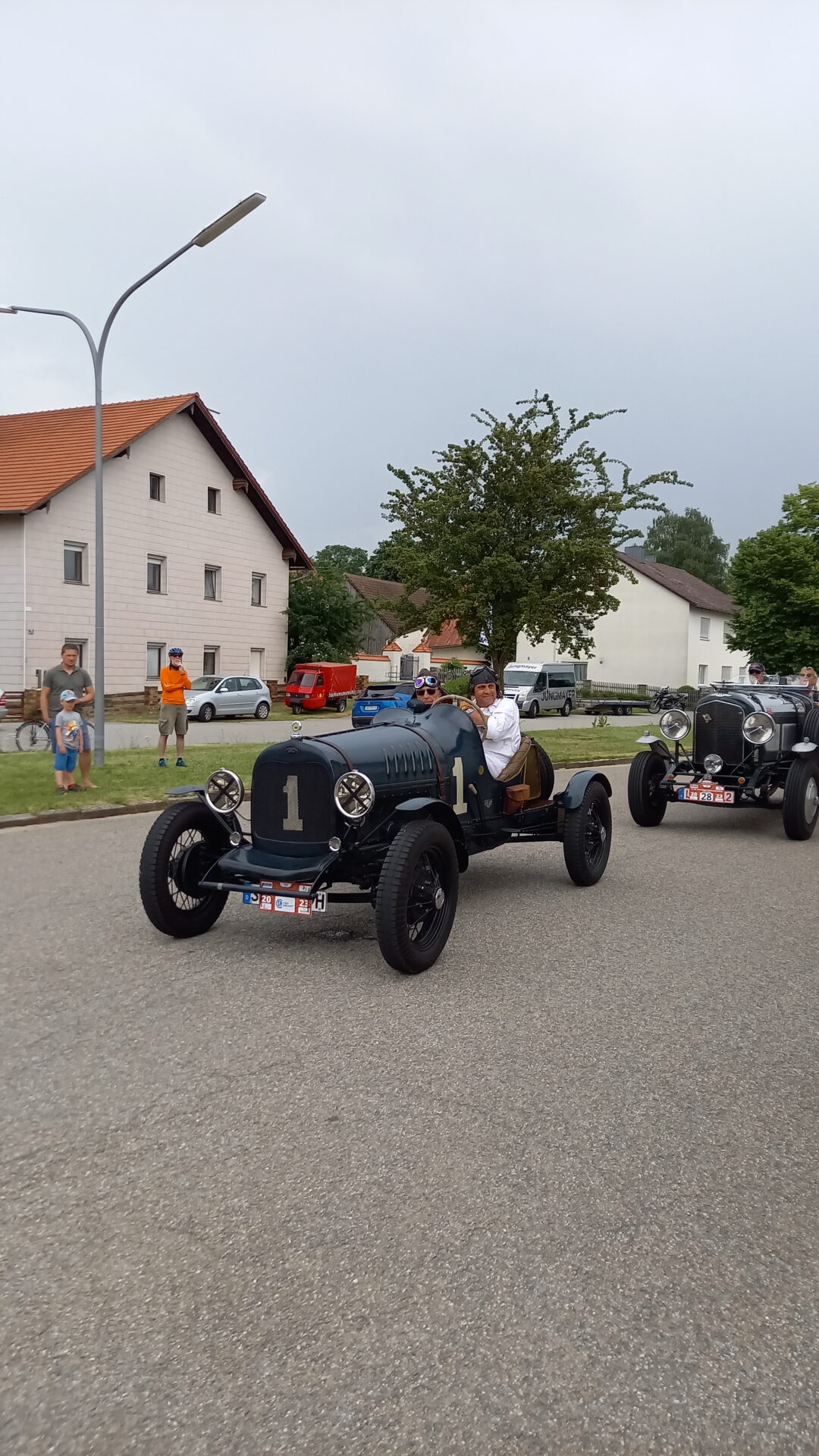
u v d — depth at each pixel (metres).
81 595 30.80
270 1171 3.37
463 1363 2.46
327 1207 3.14
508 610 20.09
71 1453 2.18
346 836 5.79
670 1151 3.56
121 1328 2.57
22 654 28.98
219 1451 2.19
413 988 5.36
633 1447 2.21
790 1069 4.34
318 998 5.17
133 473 32.62
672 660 53.34
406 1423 2.27
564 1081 4.16
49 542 29.66
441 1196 3.22
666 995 5.32
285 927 6.65
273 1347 2.50
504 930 6.62
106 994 5.18
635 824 11.58
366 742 6.11
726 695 10.91
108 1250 2.91
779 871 8.84
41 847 9.30
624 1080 4.18
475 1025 4.82
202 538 35.97
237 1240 2.96
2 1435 2.22
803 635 41.62
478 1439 2.23
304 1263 2.85
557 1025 4.83
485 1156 3.49
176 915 6.15
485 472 20.09
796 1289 2.77
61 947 6.05
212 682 31.45
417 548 20.42
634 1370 2.44
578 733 24.94
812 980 5.63
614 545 20.38
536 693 39.28
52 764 15.24
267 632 39.84
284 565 40.56
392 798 6.10
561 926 6.77
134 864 8.51
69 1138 3.59
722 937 6.53
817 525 42.72
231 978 5.48
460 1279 2.79
